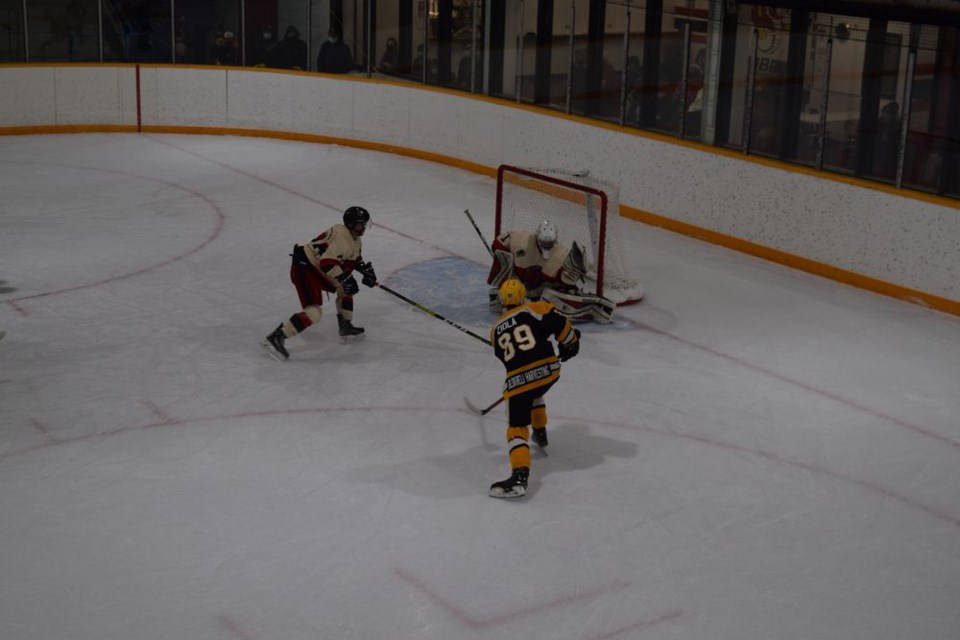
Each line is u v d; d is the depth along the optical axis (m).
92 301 10.88
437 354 9.80
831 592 6.37
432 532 6.87
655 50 14.68
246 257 12.48
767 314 11.24
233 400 8.72
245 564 6.46
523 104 16.28
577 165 15.45
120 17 18.86
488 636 5.84
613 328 10.68
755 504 7.37
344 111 18.53
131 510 7.03
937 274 11.53
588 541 6.82
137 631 5.81
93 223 13.57
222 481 7.43
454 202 15.26
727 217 13.57
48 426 8.16
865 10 12.52
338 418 8.46
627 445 8.17
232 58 19.09
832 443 8.35
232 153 17.78
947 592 6.41
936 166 12.09
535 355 7.28
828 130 13.30
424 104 17.64
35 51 18.67
